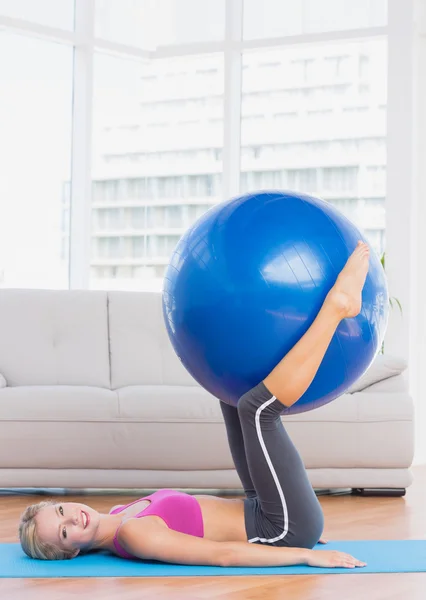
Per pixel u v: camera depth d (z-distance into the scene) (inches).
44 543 108.6
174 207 247.9
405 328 214.7
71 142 241.0
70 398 164.1
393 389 173.2
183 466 164.6
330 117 236.8
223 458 164.6
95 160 244.4
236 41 242.7
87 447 163.6
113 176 246.1
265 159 244.5
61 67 238.8
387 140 217.6
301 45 237.3
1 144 229.3
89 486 164.4
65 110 239.9
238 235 95.9
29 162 233.9
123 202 246.8
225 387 101.0
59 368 187.0
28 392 164.9
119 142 246.4
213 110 245.4
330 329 94.7
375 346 100.6
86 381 187.0
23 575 102.0
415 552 116.3
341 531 132.7
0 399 163.5
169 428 164.1
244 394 101.3
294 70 240.4
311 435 167.2
